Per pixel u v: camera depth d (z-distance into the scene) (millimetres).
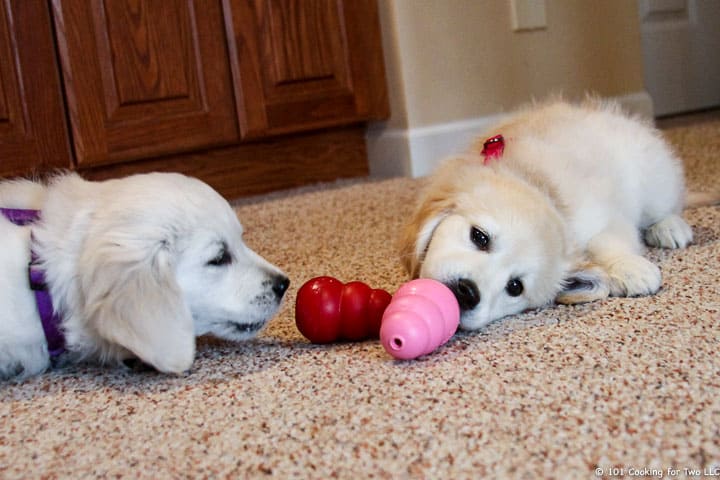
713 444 1020
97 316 1355
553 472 991
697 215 2363
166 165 3305
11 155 2924
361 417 1192
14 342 1422
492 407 1183
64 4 2955
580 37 3941
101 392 1400
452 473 1011
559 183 1838
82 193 1515
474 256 1637
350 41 3541
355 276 2033
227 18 3271
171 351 1358
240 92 3326
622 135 2104
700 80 4934
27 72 2924
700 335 1387
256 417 1231
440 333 1416
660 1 4734
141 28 3105
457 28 3625
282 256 2330
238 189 3484
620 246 1806
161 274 1366
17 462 1155
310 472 1047
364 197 3146
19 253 1415
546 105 2400
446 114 3643
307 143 3635
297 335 1646
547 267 1677
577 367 1302
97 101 3053
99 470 1109
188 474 1073
